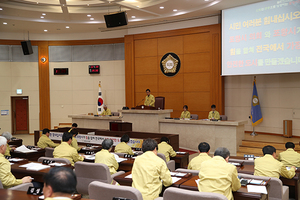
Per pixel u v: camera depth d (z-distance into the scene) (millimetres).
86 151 5918
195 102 11984
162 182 3213
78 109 14617
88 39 14500
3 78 14203
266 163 3990
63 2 10039
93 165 3852
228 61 10422
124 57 14094
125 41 13492
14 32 14258
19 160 4598
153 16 11797
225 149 3250
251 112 10641
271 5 9383
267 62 9516
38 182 4094
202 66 11781
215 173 2879
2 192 2787
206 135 8961
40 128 14555
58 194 1665
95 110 14461
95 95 14484
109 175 3896
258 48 9703
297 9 8859
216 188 2811
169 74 12547
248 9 9891
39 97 14586
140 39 13203
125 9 10914
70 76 14656
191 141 9266
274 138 9648
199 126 9094
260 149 8359
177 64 12352
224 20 10492
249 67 9922
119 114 12805
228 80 11867
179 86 12344
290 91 10312
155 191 3002
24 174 4078
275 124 10719
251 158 5406
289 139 9383
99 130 9117
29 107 14500
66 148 5105
